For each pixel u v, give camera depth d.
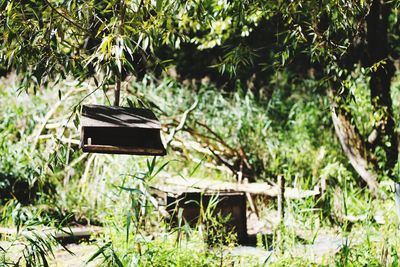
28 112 9.12
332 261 5.04
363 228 5.95
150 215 6.54
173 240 5.47
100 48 3.61
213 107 10.53
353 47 7.53
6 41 3.79
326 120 10.00
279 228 5.75
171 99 10.60
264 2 4.55
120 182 7.08
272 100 11.37
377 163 7.62
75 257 5.61
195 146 8.07
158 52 13.12
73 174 7.95
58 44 3.85
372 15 7.28
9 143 8.13
